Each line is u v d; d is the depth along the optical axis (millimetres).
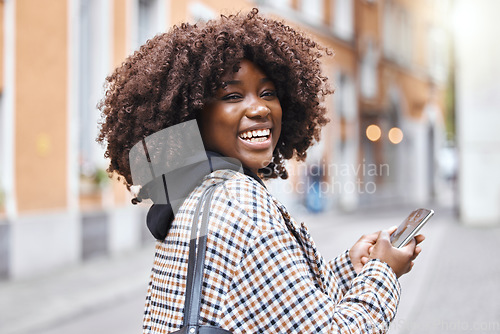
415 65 26141
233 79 1330
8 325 5859
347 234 10328
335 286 1268
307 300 1113
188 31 1383
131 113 1418
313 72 1550
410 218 1434
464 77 13688
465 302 5086
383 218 13766
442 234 11109
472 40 13586
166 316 1212
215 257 1146
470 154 13547
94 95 10289
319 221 13945
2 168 8391
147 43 1496
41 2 8914
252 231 1146
